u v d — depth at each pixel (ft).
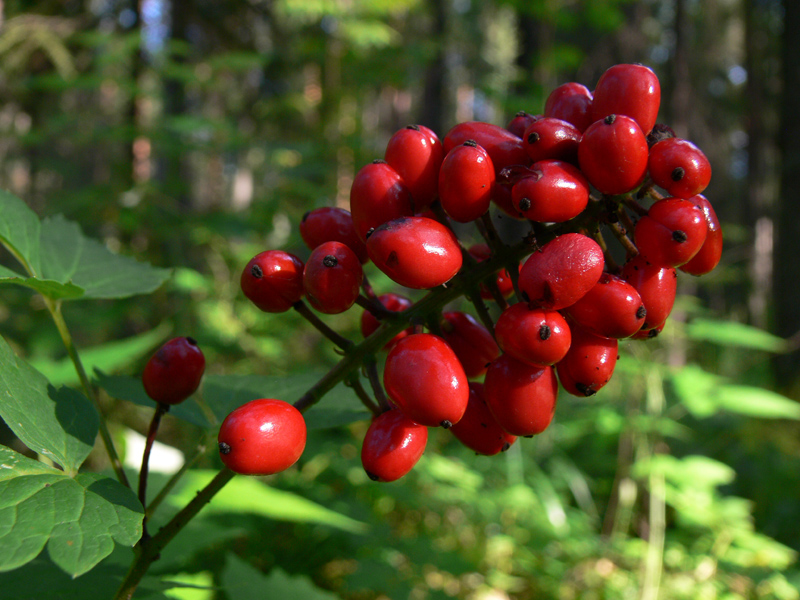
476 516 0.99
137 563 0.28
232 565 0.48
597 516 1.14
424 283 0.28
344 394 0.37
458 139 0.31
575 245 0.27
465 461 1.15
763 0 3.99
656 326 0.30
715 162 5.08
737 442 1.42
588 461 1.30
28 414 0.26
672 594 0.87
